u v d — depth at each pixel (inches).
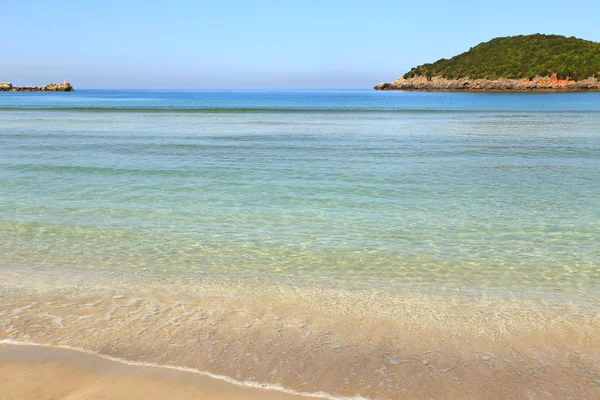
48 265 332.5
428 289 296.8
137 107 2588.6
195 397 182.1
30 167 704.4
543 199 537.6
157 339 227.1
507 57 7145.7
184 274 318.3
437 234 410.0
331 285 301.7
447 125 1498.5
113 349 217.0
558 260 349.7
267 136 1156.5
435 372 204.2
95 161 764.6
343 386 192.7
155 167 719.7
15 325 238.8
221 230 419.2
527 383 197.5
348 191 573.9
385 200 530.6
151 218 454.9
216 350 218.2
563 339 233.9
